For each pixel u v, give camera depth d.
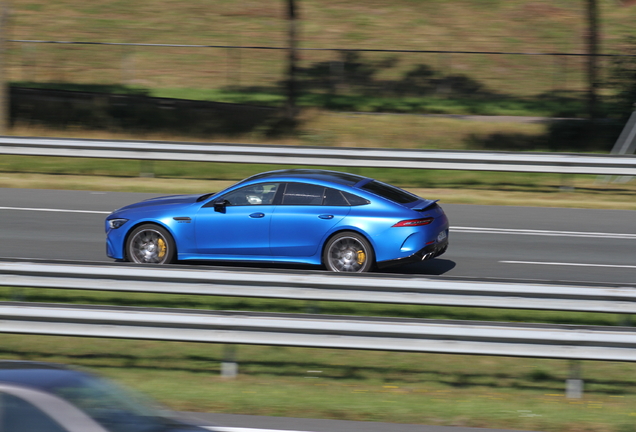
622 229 21.39
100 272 12.25
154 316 11.13
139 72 46.75
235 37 53.12
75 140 27.34
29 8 57.69
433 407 10.00
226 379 11.30
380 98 42.06
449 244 19.67
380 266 15.71
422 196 25.67
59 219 21.66
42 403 5.73
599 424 9.41
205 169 29.52
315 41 51.72
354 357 12.36
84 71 46.88
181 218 16.52
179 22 55.62
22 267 12.38
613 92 36.81
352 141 34.84
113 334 11.25
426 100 41.78
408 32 53.19
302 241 16.00
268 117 37.28
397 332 10.73
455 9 56.75
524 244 19.66
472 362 12.14
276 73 46.66
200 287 12.16
